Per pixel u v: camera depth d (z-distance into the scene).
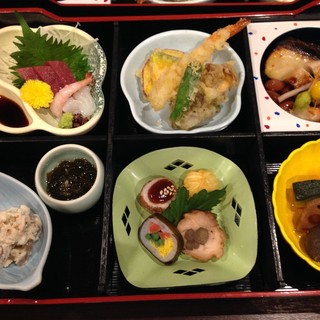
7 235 0.36
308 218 0.36
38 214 0.38
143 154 0.41
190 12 0.45
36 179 0.37
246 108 0.42
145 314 0.35
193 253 0.37
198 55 0.40
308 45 0.43
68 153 0.39
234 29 0.40
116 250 0.35
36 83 0.41
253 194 0.40
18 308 0.35
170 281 0.35
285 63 0.42
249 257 0.36
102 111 0.41
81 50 0.43
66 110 0.41
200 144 0.40
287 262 0.37
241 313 0.35
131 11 0.45
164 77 0.40
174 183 0.41
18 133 0.40
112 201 0.37
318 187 0.36
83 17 0.44
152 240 0.37
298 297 0.35
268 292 0.34
